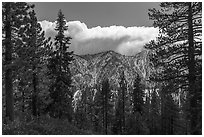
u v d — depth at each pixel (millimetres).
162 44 18328
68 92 36812
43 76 33031
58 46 36719
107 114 60656
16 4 22594
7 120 20859
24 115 29141
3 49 22578
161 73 17969
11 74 22766
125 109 60562
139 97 58000
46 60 33625
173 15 18000
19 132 17938
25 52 23625
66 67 36781
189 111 16609
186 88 17234
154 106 62344
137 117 55375
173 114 56281
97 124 64688
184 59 17094
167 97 55406
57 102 36125
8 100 22547
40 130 21203
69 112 37594
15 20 22406
